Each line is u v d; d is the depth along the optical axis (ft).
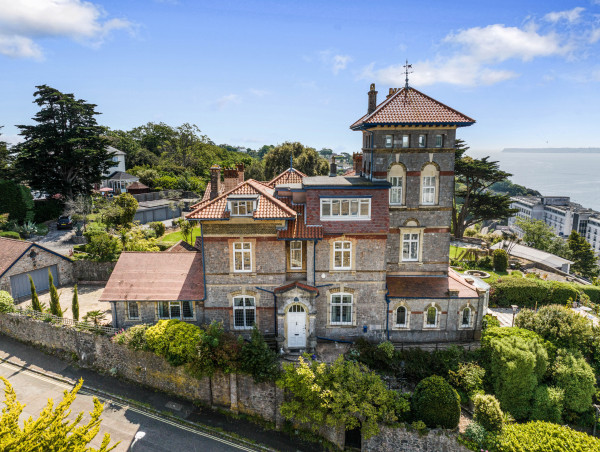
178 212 257.75
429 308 98.58
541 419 88.53
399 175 100.68
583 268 266.16
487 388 91.81
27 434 40.14
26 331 106.52
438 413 77.97
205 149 460.14
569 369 91.97
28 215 200.44
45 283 132.67
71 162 205.77
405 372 90.38
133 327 93.56
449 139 98.99
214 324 91.09
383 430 78.89
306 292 91.15
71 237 183.62
